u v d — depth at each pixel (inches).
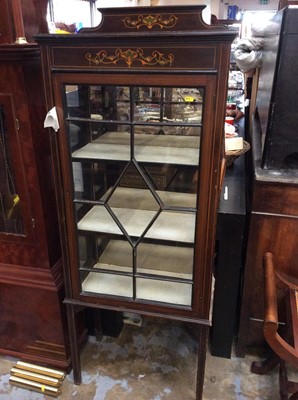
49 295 52.9
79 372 56.4
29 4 41.6
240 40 73.8
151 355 62.4
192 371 59.4
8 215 51.0
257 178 47.9
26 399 55.0
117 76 36.3
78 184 44.1
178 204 42.7
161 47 34.2
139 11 35.1
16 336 58.8
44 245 50.9
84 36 35.0
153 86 36.0
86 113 39.6
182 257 47.1
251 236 52.1
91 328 65.2
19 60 40.3
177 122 37.3
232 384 57.0
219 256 54.6
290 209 49.1
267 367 57.2
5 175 48.6
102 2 117.4
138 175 42.4
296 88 44.8
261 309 57.5
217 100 35.1
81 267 48.8
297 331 44.5
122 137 41.5
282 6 49.9
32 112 43.9
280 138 47.9
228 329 59.4
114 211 46.1
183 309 46.6
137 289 49.3
